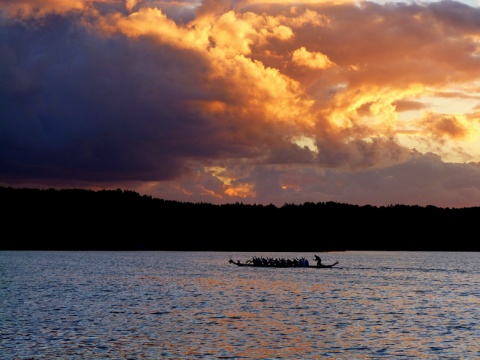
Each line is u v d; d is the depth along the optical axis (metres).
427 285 116.12
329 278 127.50
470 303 84.44
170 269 158.00
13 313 66.94
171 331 56.78
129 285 107.25
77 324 59.75
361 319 66.44
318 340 53.53
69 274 135.75
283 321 64.12
